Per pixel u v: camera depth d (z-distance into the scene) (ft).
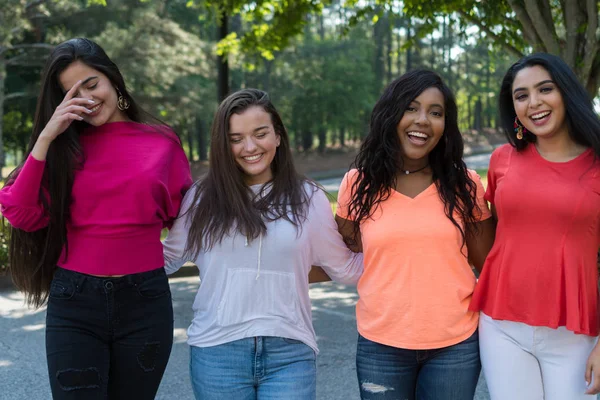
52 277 8.39
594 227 7.92
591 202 7.79
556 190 7.89
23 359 16.03
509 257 8.16
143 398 8.21
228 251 8.05
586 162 8.06
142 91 87.66
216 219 8.01
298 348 8.14
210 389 8.02
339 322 19.31
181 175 8.75
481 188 8.78
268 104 8.30
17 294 22.44
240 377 7.99
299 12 35.35
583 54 25.76
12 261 8.41
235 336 7.99
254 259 8.02
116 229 7.90
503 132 8.73
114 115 8.52
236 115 8.10
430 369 8.25
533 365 8.18
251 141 8.11
